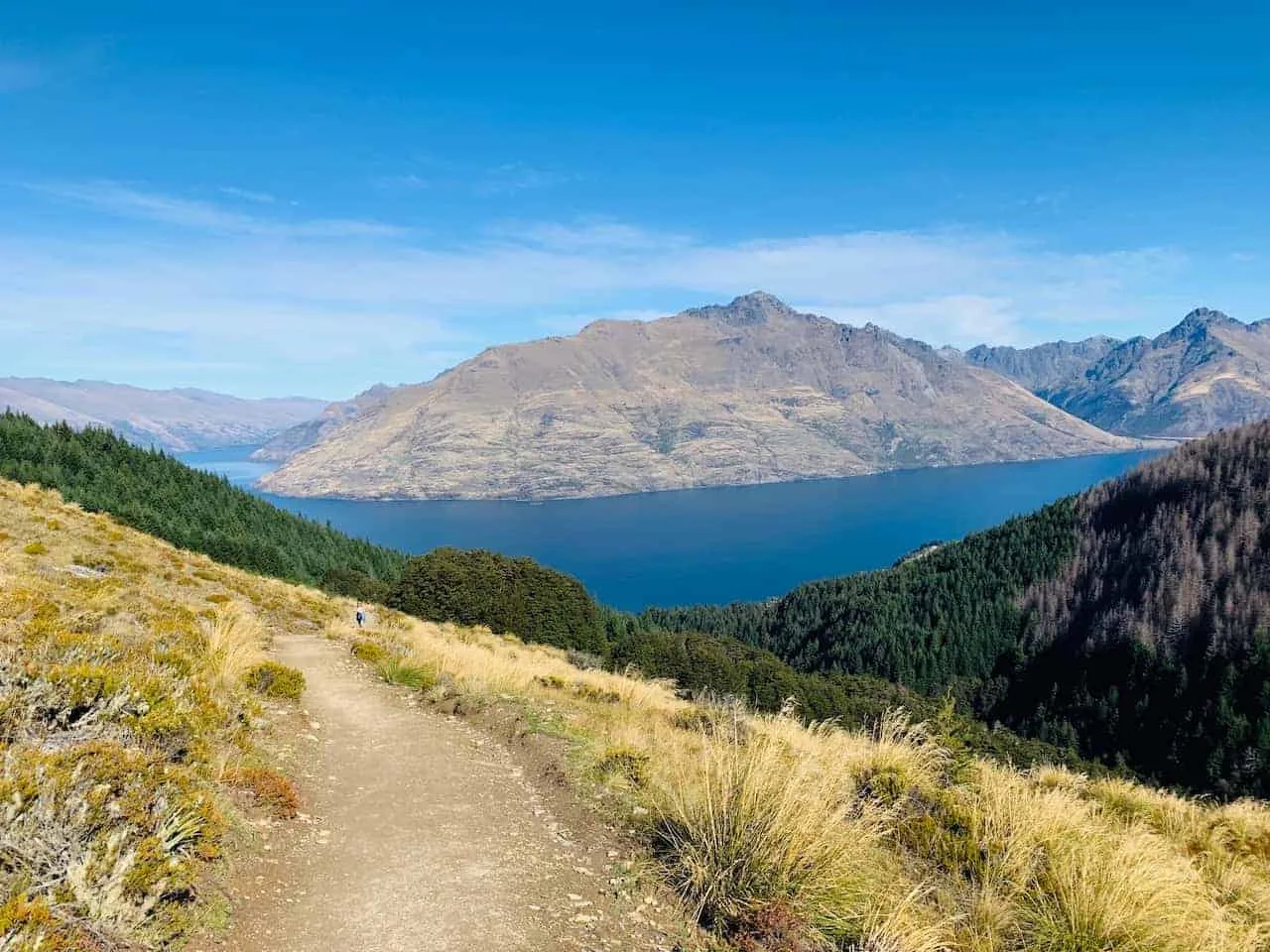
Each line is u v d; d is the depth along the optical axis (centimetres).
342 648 1878
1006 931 531
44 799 434
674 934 497
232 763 709
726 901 523
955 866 622
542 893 543
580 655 3606
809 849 541
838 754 841
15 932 354
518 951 457
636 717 1245
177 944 415
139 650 919
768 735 847
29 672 610
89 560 2061
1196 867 760
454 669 1539
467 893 536
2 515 2397
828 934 498
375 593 5488
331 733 1009
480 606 4681
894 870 605
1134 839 677
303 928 472
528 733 1052
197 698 804
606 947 472
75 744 555
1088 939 517
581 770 856
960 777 830
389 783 811
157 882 433
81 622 1041
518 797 785
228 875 513
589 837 662
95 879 409
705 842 571
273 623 2192
